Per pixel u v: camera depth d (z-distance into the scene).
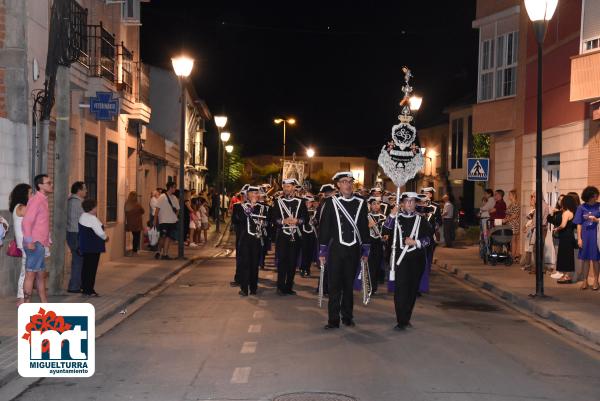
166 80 36.81
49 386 7.52
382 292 14.80
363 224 10.67
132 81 22.80
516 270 18.75
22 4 13.23
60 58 12.98
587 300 13.32
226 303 13.15
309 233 17.23
